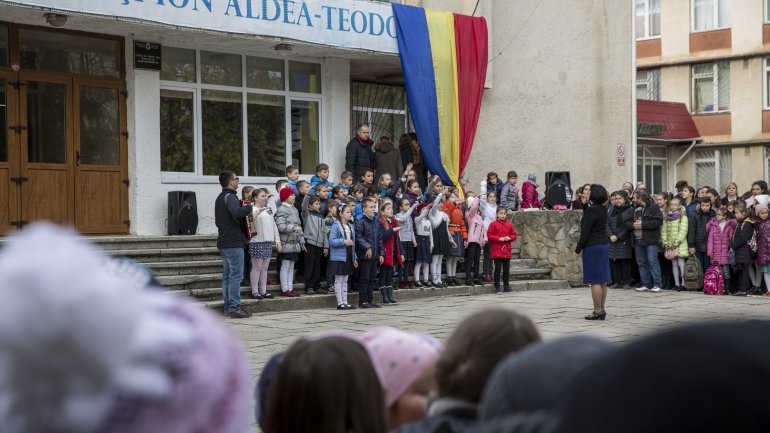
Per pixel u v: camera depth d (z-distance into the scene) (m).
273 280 13.02
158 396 1.22
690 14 32.34
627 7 20.42
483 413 1.54
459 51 16.80
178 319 1.38
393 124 18.34
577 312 12.35
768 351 0.88
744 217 14.91
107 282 1.18
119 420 1.20
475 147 18.70
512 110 19.06
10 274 1.10
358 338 2.50
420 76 16.20
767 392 0.85
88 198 13.36
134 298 1.22
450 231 14.43
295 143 15.88
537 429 1.31
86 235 13.31
